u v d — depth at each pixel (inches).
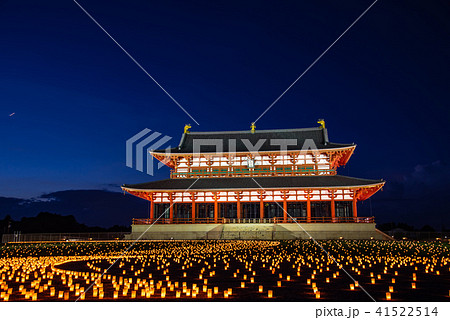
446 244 1982.0
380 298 592.4
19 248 1839.3
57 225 4690.0
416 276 827.4
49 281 748.0
